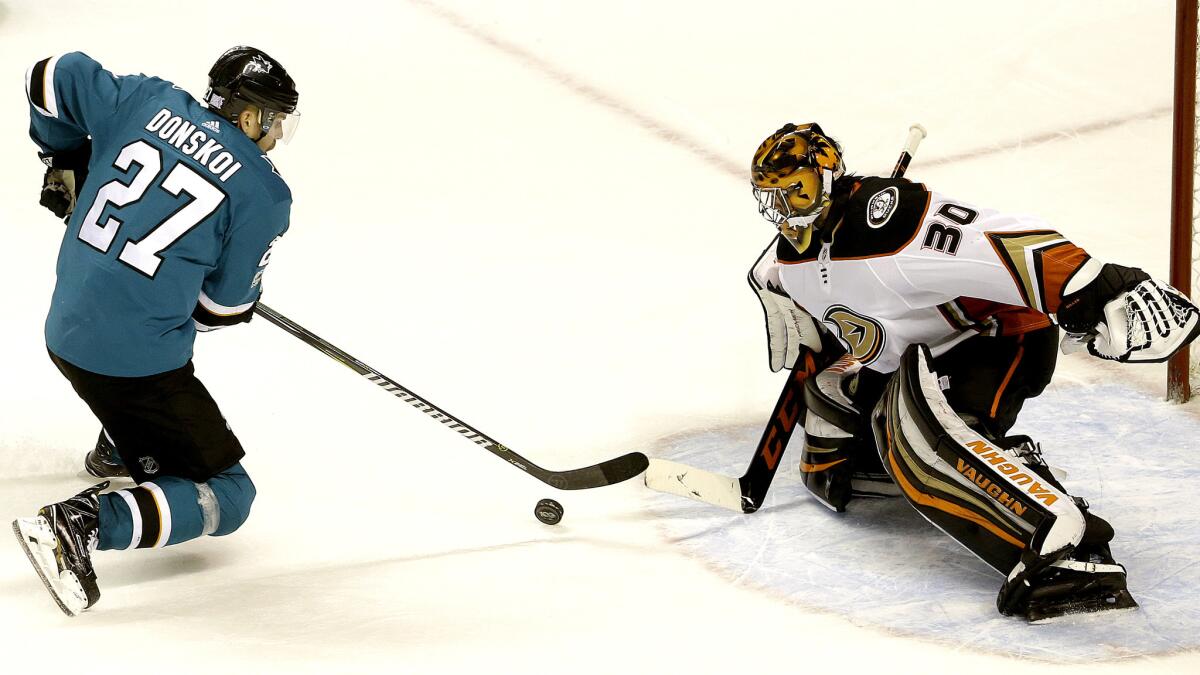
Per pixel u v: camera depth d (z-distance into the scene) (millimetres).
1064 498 10617
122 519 10680
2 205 20641
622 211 21234
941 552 12008
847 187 11492
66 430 14297
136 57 27750
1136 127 23922
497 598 11227
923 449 11273
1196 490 12906
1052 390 15258
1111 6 29688
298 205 21375
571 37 29344
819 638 10555
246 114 10836
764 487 12828
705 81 26891
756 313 17812
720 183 22359
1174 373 14695
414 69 27562
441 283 18641
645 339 17062
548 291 18438
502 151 23688
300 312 17688
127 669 9922
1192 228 14906
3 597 10969
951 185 21812
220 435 11375
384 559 11938
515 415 15078
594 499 13227
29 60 27203
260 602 11086
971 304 11891
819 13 30547
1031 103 25172
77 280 10742
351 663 10102
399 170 22859
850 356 12406
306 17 30391
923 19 29844
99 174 10914
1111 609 10758
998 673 9992
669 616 10922
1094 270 10617
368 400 15312
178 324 10891
